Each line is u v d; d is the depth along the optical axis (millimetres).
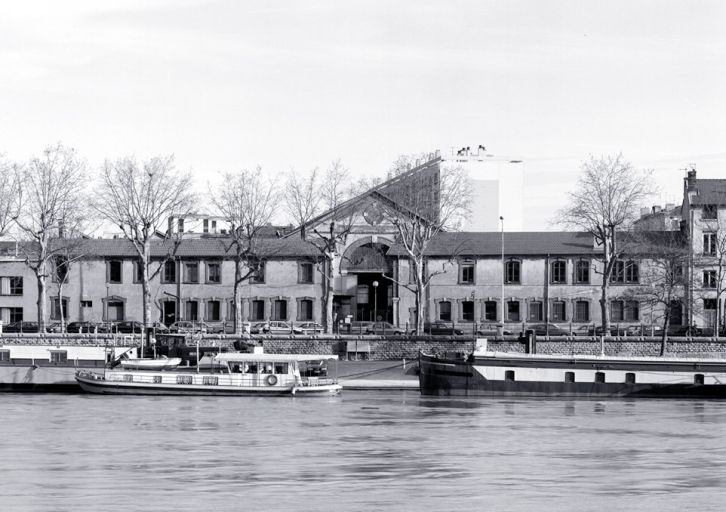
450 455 81250
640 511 65750
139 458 79938
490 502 67438
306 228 152125
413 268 145500
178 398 112188
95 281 150750
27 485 71500
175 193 158375
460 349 126438
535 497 68688
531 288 146750
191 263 150375
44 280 139500
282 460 79312
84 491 69875
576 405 109375
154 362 117875
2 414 100000
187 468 76625
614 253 135625
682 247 142500
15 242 158125
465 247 148000
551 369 114375
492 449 83750
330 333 135125
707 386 114438
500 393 114562
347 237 151125
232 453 81875
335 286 151000
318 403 109438
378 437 88625
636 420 98500
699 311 137625
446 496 68750
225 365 118250
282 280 150000
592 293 145625
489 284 147125
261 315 150000
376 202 151375
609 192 142875
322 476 74062
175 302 150375
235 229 156500
